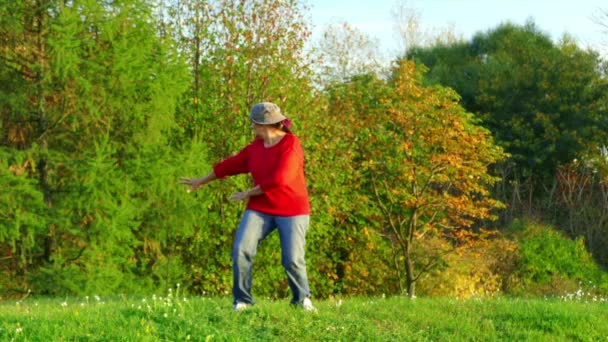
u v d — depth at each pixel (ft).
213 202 57.88
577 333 25.34
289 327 20.90
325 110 59.77
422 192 56.29
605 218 79.77
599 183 85.46
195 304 23.43
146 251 54.24
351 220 62.85
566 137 86.94
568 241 68.28
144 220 50.39
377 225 62.23
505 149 89.04
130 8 46.80
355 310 24.70
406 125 55.01
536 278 64.64
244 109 56.59
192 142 50.37
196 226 55.62
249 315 21.40
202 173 51.42
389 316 24.49
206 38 58.75
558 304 30.07
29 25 45.50
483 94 94.38
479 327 24.81
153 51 48.88
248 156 22.08
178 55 50.34
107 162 44.60
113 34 45.96
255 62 57.88
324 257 62.90
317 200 57.67
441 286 59.88
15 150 44.42
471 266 62.69
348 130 57.98
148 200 48.57
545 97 91.61
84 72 44.29
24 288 45.52
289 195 21.47
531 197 86.12
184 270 55.62
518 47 106.01
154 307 21.95
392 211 62.64
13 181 42.93
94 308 23.17
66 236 47.21
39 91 45.01
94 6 44.65
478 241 57.57
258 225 21.53
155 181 47.80
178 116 58.18
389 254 62.80
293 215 21.53
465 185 56.95
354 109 59.47
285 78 58.39
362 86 61.36
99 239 45.57
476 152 56.90
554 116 89.66
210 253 58.23
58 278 44.16
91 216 46.24
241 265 21.56
